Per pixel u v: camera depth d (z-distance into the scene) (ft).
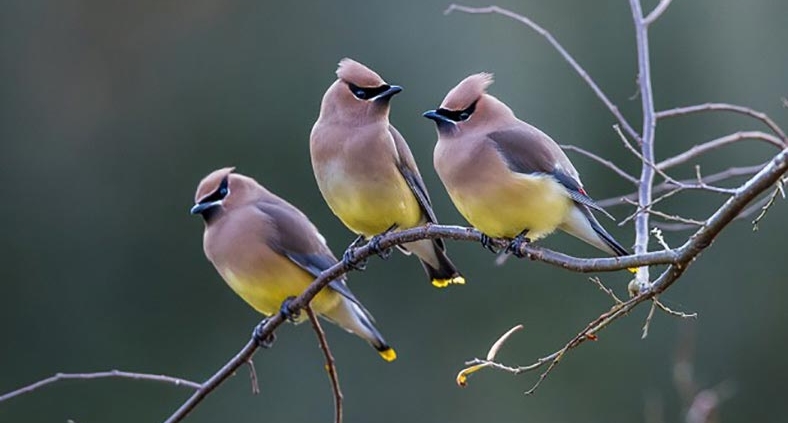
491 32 55.26
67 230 59.06
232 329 57.52
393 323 55.93
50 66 60.95
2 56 60.70
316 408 55.67
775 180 19.04
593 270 21.44
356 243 29.86
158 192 58.95
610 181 53.26
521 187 25.44
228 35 59.00
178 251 58.65
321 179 29.14
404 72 55.67
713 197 53.26
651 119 27.61
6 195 59.31
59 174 59.67
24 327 58.08
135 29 59.98
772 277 55.36
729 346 55.47
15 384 57.41
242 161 57.98
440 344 55.83
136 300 58.29
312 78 57.62
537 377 55.47
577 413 55.01
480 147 25.71
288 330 56.18
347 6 57.16
